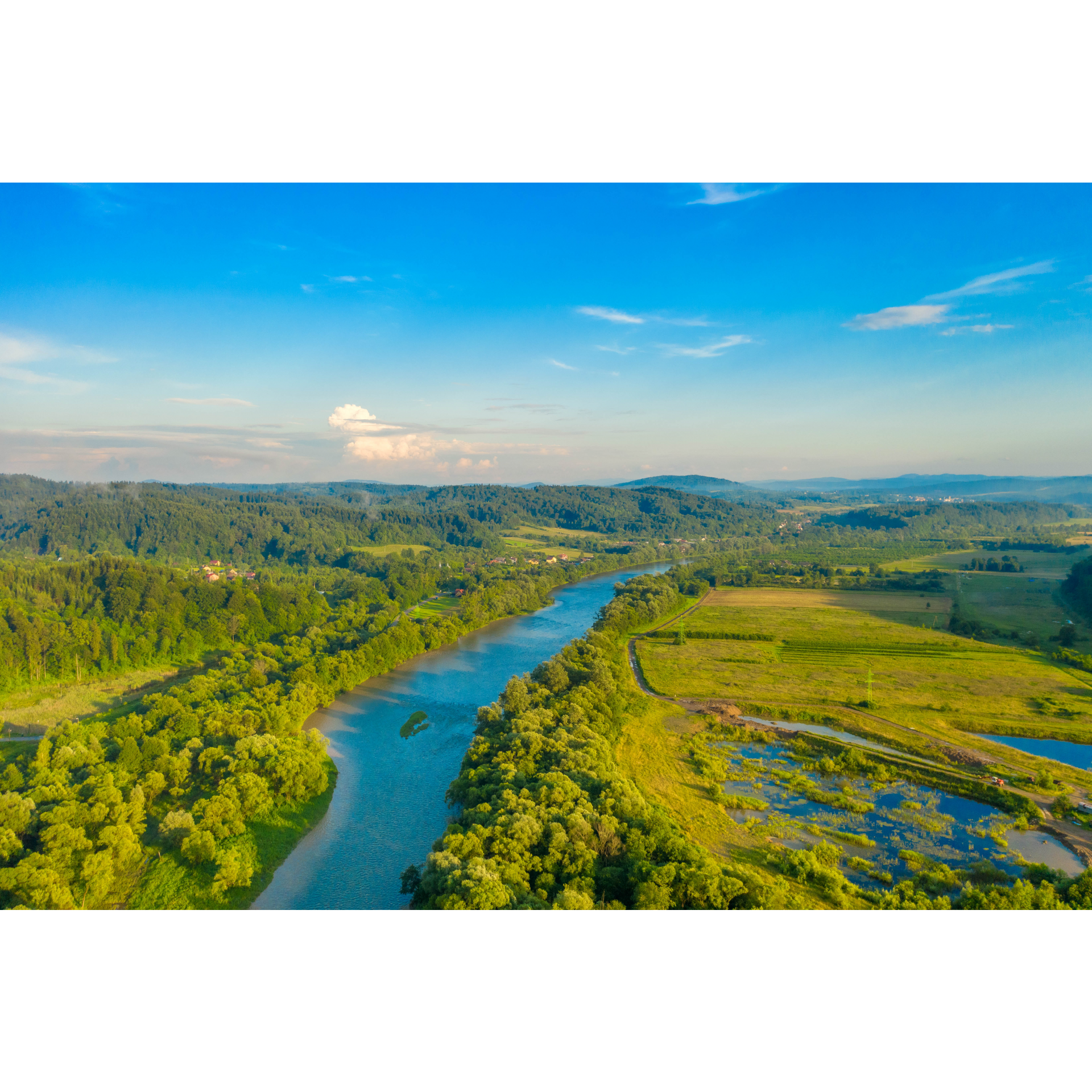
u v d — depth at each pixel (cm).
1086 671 12306
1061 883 5481
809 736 9288
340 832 7062
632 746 8956
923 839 6638
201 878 5988
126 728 8394
